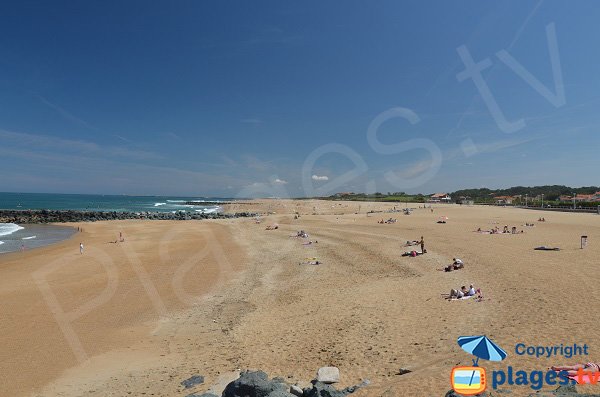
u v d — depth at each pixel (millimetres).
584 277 16875
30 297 19406
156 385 10289
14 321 15891
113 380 10781
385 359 10273
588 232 36375
